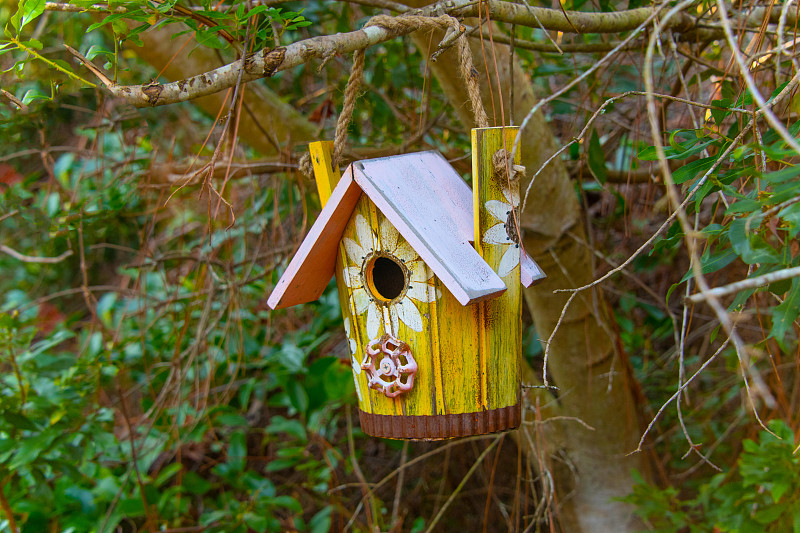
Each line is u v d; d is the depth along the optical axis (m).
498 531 3.54
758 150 1.16
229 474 3.13
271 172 2.59
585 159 2.57
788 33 1.82
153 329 3.16
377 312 1.60
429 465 3.73
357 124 3.12
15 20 1.36
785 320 1.10
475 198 1.47
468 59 1.52
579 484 2.75
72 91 2.35
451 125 3.04
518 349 1.58
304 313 3.57
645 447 2.86
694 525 2.31
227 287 2.74
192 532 2.99
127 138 3.37
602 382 2.61
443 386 1.55
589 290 2.50
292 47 1.39
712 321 2.89
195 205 3.35
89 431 2.66
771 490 1.86
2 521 2.69
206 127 3.29
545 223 2.37
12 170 3.39
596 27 1.81
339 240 1.66
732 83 1.83
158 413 2.71
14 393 2.58
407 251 1.53
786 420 2.39
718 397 3.16
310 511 3.64
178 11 1.40
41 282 4.25
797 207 1.01
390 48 2.90
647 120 2.70
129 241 3.80
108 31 2.37
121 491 2.64
